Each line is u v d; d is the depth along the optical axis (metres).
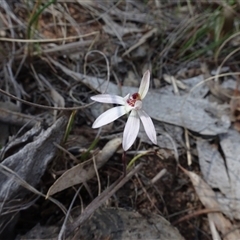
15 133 0.16
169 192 0.16
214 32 0.22
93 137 0.17
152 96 0.19
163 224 0.15
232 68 0.21
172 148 0.17
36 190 0.14
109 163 0.16
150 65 0.20
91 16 0.22
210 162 0.17
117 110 0.13
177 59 0.21
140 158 0.17
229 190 0.16
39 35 0.20
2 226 0.14
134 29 0.21
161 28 0.22
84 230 0.14
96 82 0.19
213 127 0.18
